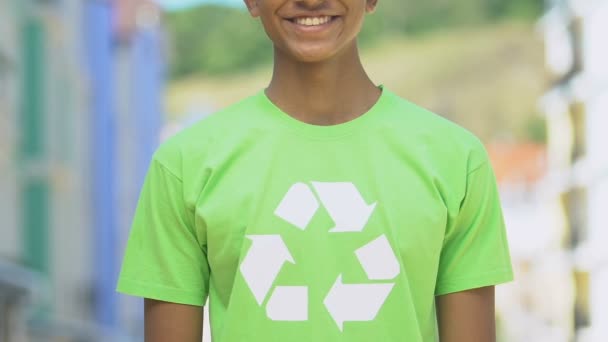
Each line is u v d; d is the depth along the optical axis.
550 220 31.83
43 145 15.41
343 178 3.01
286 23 3.00
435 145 3.06
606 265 27.72
